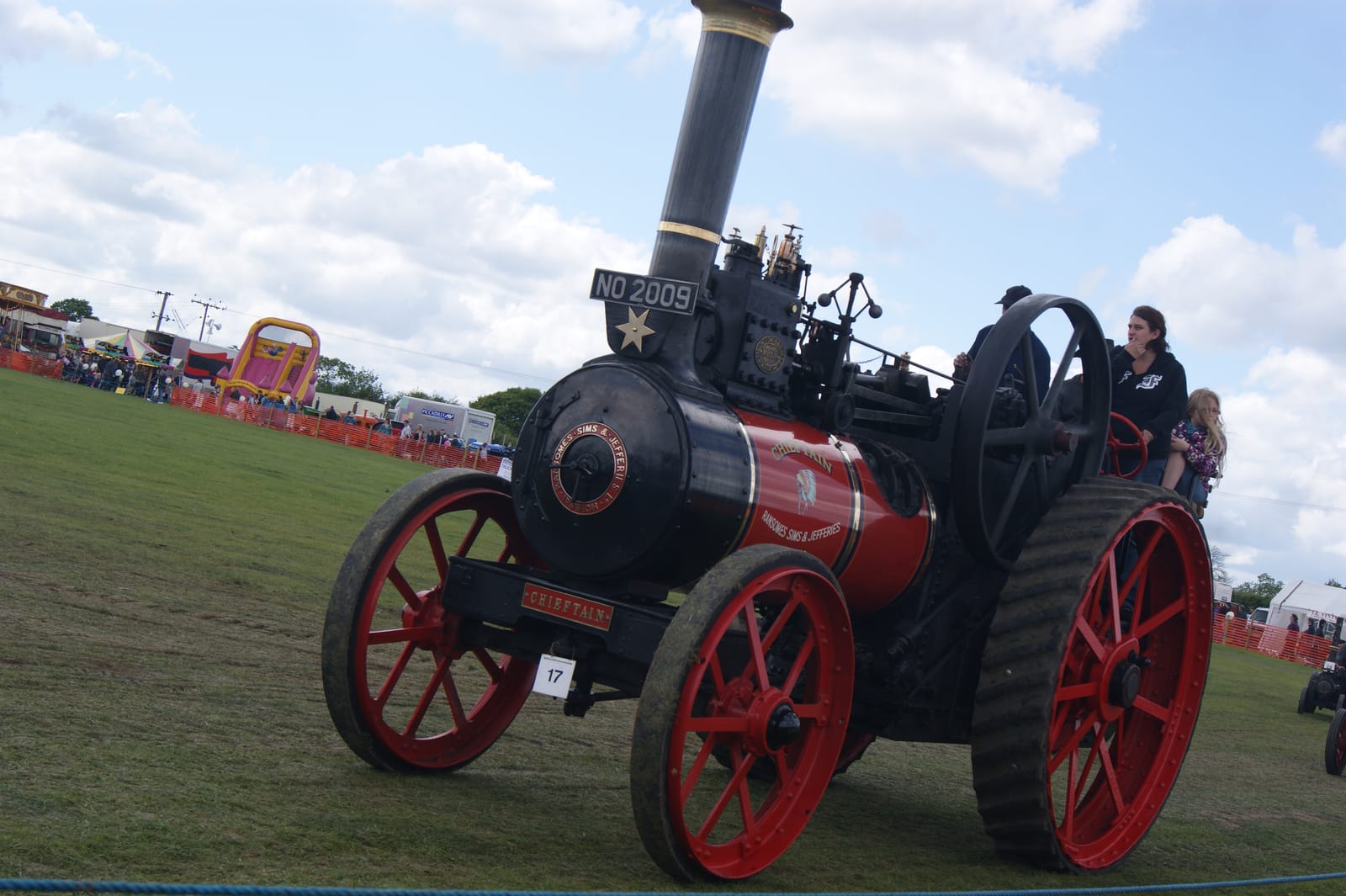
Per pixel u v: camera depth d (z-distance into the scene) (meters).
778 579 4.29
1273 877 5.80
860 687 5.60
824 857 4.91
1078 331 5.85
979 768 5.15
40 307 65.12
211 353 67.50
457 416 60.84
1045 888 4.89
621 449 4.68
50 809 3.62
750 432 4.87
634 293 4.85
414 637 5.07
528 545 5.51
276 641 7.29
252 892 2.77
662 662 3.98
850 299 5.42
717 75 4.97
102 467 16.39
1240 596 93.25
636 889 3.96
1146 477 6.96
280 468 24.12
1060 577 5.21
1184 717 6.06
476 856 3.97
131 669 5.77
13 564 8.06
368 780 4.77
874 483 5.43
